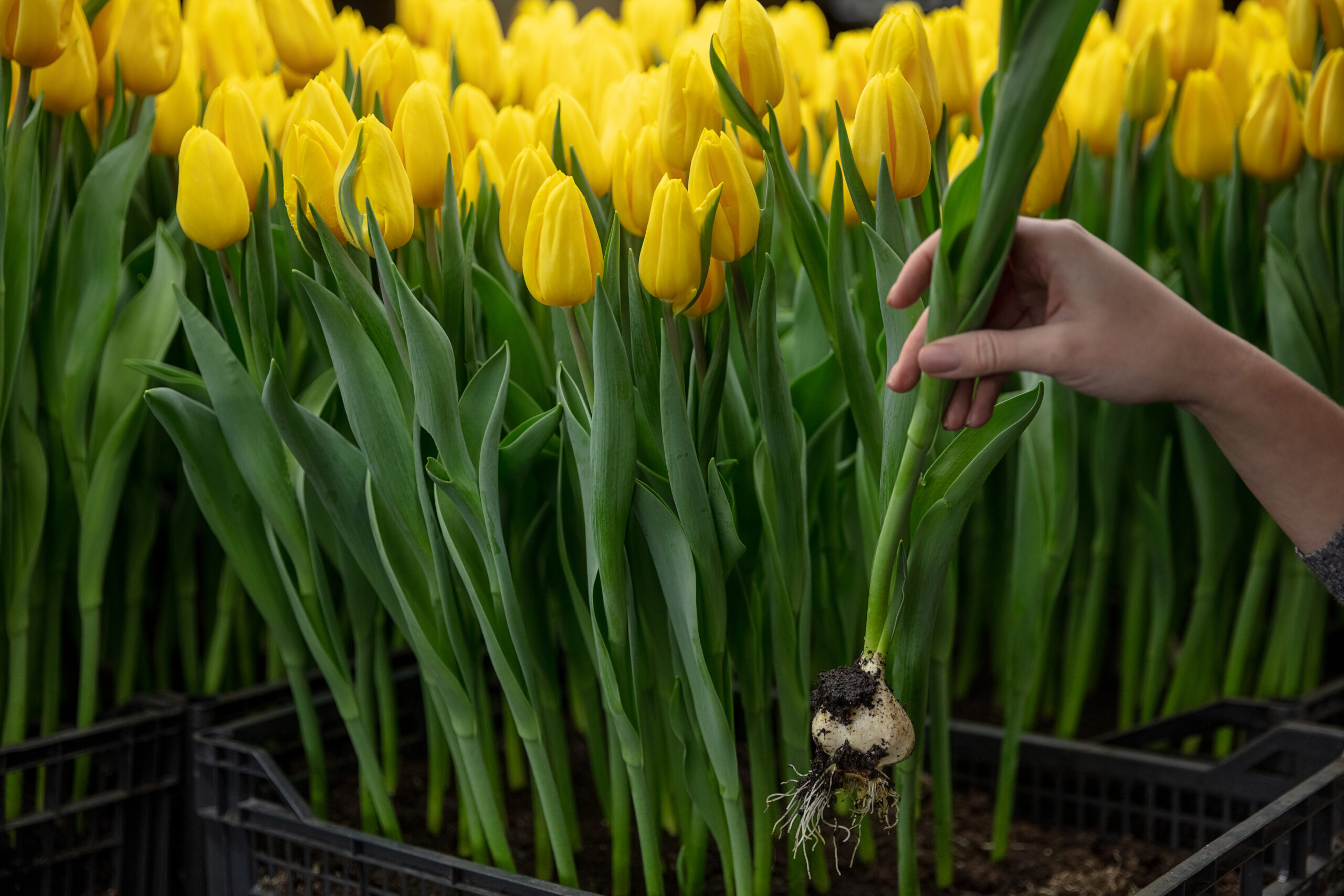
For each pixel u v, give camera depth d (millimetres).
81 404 1167
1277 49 1450
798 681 1048
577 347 987
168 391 1067
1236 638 1343
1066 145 1046
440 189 1001
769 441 997
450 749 1134
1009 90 831
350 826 1206
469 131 1132
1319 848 1076
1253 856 1012
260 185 1048
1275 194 1335
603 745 1177
